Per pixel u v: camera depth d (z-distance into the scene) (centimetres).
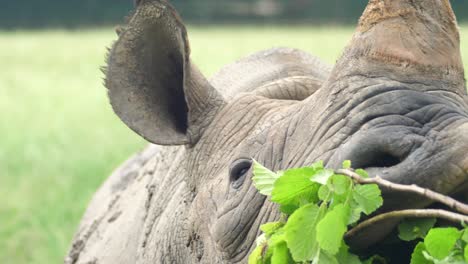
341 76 739
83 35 7531
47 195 2155
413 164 682
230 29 7775
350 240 696
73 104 3759
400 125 697
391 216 674
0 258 1800
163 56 893
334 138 729
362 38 732
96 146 2697
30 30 8381
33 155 2614
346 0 9194
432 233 653
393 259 726
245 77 1024
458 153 680
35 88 4288
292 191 698
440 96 707
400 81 714
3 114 3478
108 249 1117
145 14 877
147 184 1111
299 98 928
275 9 9481
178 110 907
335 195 678
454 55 721
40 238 1884
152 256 968
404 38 719
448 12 723
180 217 915
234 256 824
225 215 827
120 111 884
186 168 912
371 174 689
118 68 888
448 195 688
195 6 9656
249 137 845
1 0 9469
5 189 2223
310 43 5338
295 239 680
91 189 2164
